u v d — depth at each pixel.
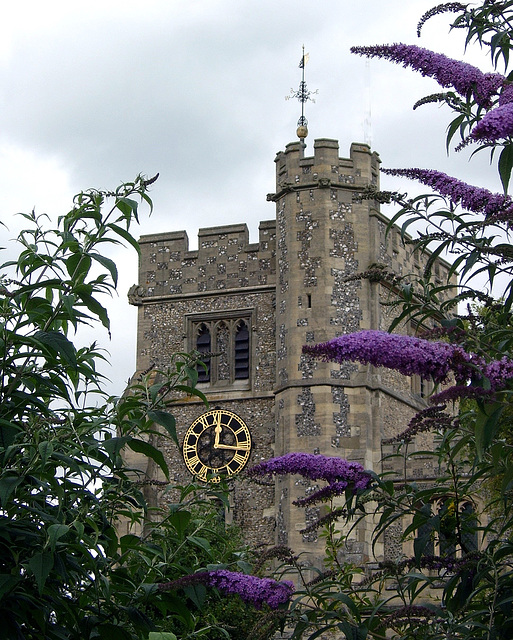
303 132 40.66
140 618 9.56
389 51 8.29
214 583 8.12
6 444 9.20
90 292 9.62
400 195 8.25
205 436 39.16
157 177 9.89
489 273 8.09
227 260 40.88
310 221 39.09
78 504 9.73
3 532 8.80
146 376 10.16
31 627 9.60
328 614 8.10
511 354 7.93
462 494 8.40
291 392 37.62
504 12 8.40
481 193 7.96
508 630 7.72
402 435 8.45
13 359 9.36
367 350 6.84
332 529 10.45
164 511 10.74
